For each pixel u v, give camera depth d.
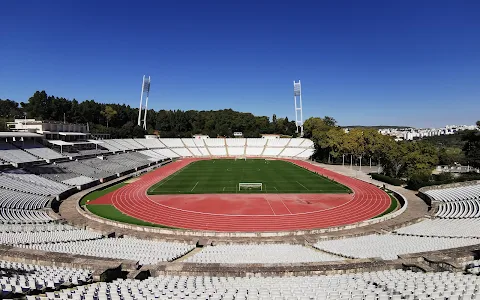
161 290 12.96
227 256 22.33
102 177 61.19
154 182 61.81
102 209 42.00
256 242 29.25
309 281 14.59
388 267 17.03
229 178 65.88
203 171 76.81
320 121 130.88
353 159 93.69
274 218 38.09
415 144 59.16
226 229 34.34
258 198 47.75
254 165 89.00
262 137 139.12
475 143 65.62
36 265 17.11
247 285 13.91
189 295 12.22
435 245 22.41
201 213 40.22
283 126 167.38
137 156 91.00
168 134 138.75
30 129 68.69
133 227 34.09
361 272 16.73
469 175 56.59
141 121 162.25
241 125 167.50
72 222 35.16
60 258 17.50
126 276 16.14
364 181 61.56
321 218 38.09
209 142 125.56
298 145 121.25
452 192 43.31
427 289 12.03
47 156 61.50
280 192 51.72
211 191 52.78
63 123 77.12
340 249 24.41
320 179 64.25
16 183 44.88
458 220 31.22
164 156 103.50
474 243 21.72
